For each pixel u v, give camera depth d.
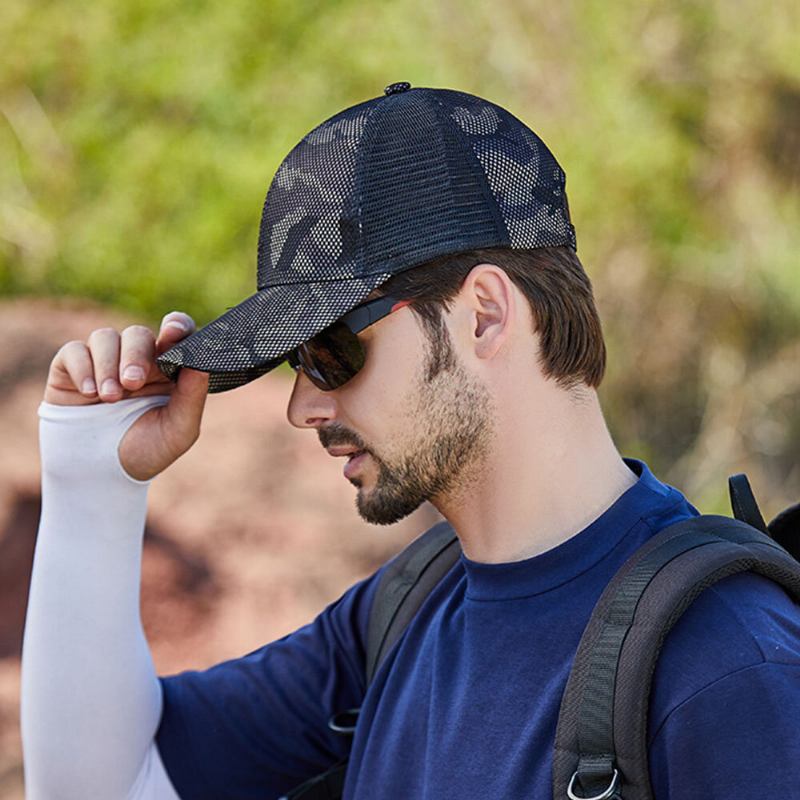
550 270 3.81
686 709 3.23
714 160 17.09
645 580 3.40
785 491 17.31
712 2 16.91
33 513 9.16
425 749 3.83
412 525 9.52
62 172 16.16
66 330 11.10
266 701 4.66
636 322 17.00
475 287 3.72
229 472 9.51
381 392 3.73
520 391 3.75
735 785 3.16
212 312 15.62
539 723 3.52
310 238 3.74
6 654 8.55
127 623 4.57
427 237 3.67
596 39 16.80
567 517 3.76
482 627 3.78
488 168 3.77
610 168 16.62
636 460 4.04
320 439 3.90
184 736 4.68
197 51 16.52
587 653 3.38
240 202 15.84
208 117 16.31
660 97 17.02
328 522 9.30
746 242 17.03
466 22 16.72
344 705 4.59
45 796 4.54
